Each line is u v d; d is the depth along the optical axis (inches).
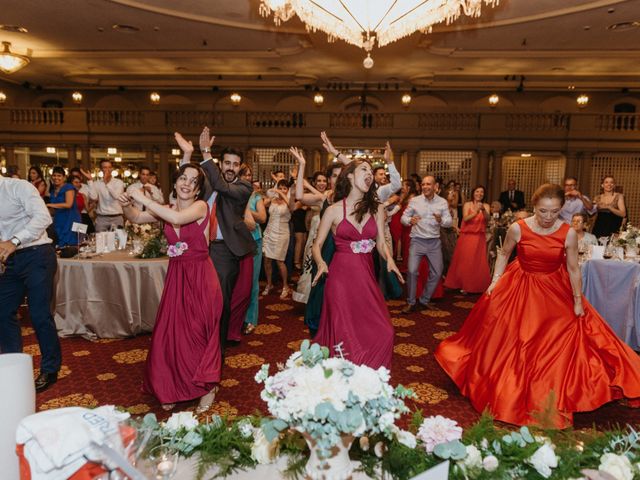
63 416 44.1
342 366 48.2
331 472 48.3
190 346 112.7
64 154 667.4
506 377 109.0
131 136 638.5
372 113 623.2
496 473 52.8
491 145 610.9
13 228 124.6
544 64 555.2
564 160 624.1
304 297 193.9
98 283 173.8
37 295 127.0
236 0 386.6
